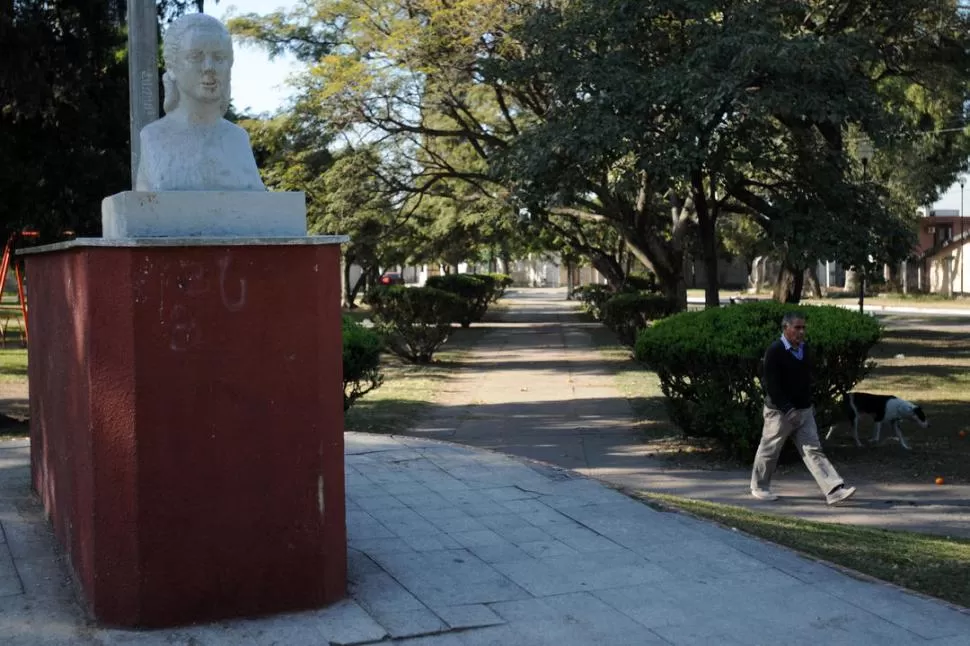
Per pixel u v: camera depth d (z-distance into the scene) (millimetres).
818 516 7762
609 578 5102
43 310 5809
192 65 4551
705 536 5906
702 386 9742
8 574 4930
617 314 20484
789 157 15828
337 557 4672
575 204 21500
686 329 9867
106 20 12508
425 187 22125
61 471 5207
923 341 24125
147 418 4207
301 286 4457
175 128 4621
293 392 4461
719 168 14516
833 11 17797
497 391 15883
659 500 6895
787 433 8188
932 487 8758
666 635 4348
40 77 11500
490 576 5102
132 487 4203
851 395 10562
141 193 4262
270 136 21016
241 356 4355
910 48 18938
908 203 32906
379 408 13555
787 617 4594
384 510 6422
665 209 25047
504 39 17797
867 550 6027
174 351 4242
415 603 4668
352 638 4211
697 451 10344
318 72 19141
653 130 14562
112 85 13023
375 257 37125
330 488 4605
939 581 5297
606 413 13164
